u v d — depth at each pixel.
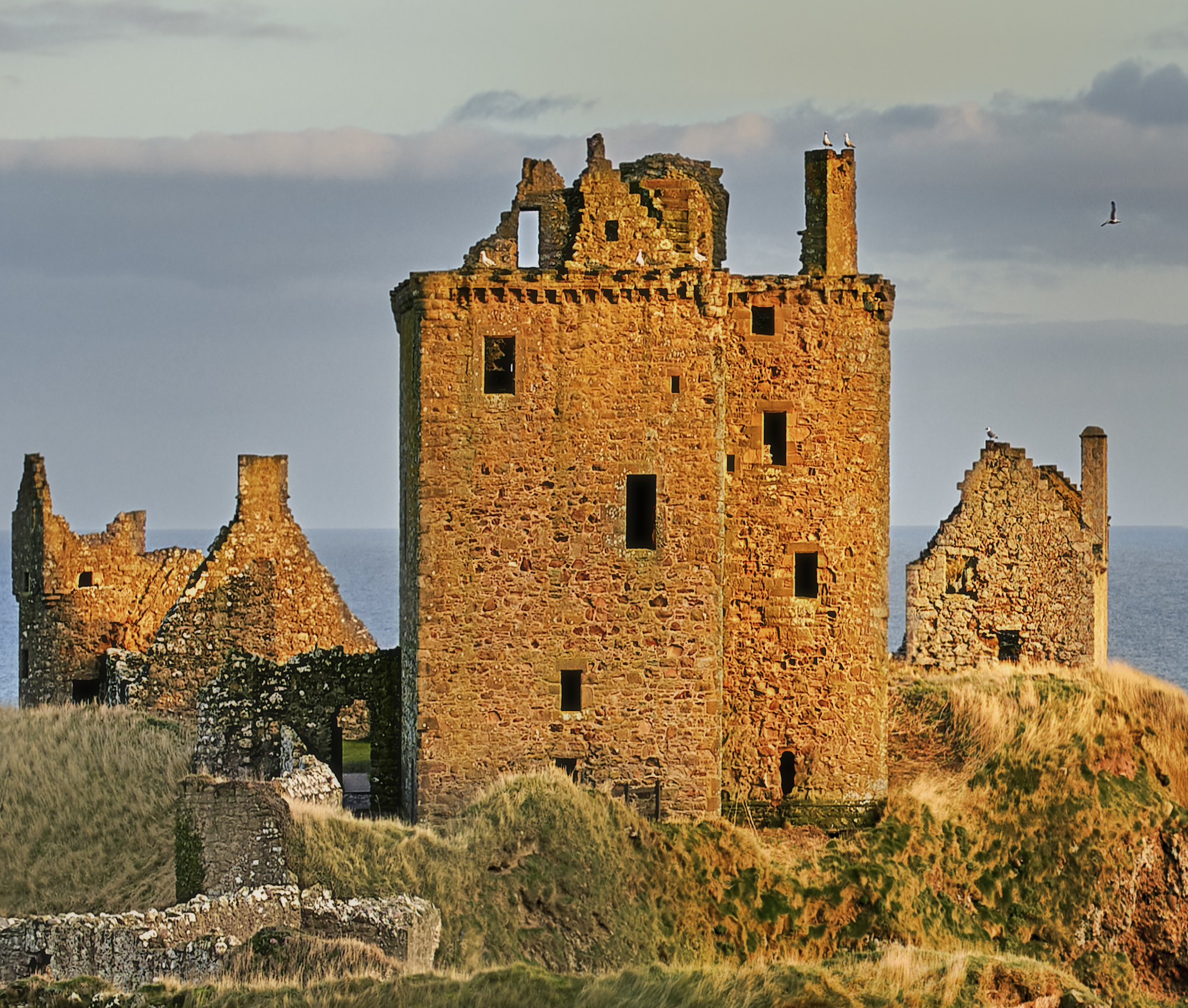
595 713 120.50
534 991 87.00
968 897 124.06
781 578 126.25
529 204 131.88
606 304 120.12
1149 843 129.75
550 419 120.19
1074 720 136.38
